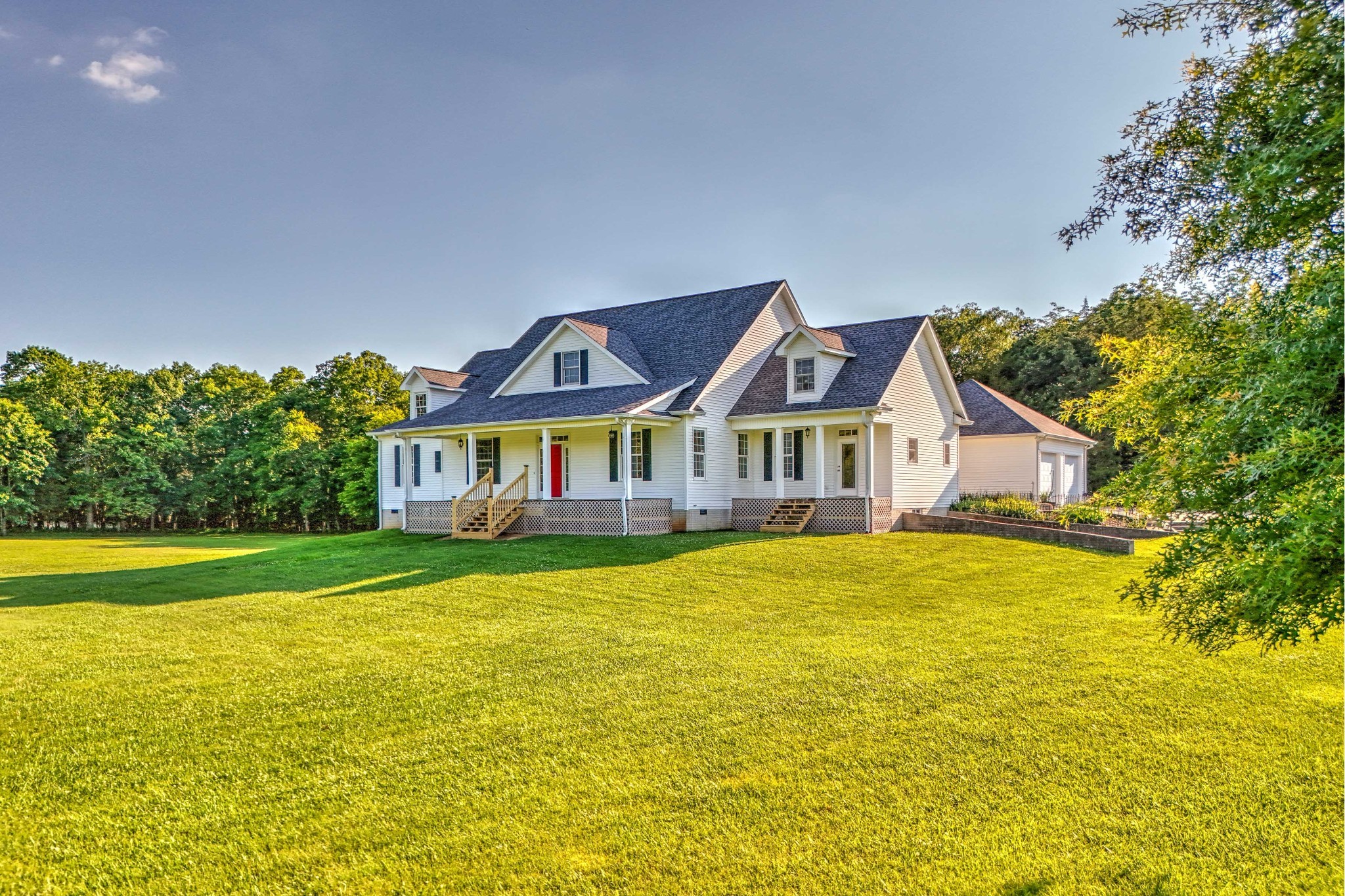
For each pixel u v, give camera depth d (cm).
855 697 755
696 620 1154
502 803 530
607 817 507
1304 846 459
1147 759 592
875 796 533
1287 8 401
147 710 730
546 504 2231
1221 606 470
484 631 1078
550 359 2569
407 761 605
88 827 502
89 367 5625
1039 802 521
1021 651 936
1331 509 332
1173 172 502
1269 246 424
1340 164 367
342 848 473
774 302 2664
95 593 1455
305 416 5109
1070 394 4156
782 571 1551
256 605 1284
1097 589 1368
